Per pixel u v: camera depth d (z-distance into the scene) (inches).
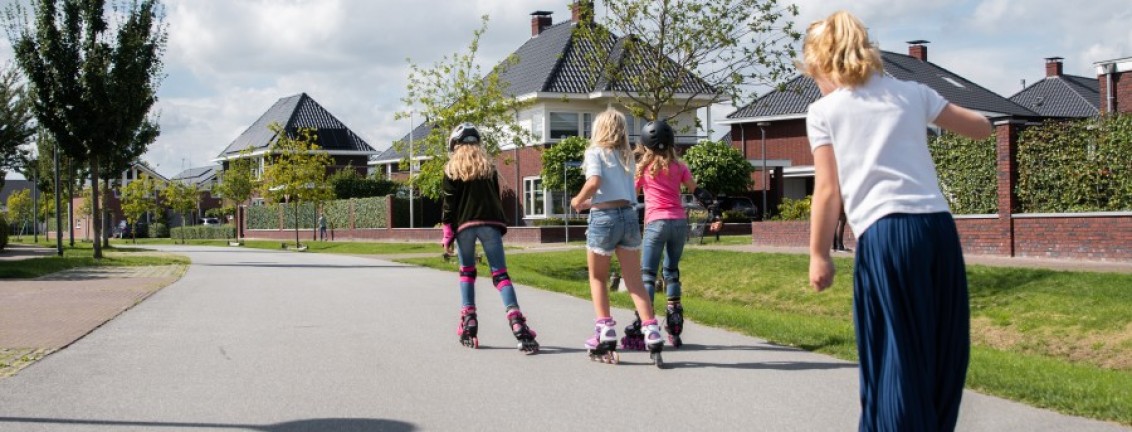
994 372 226.7
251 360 260.8
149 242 2103.8
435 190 1170.0
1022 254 658.2
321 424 187.6
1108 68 1017.5
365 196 2145.7
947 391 121.2
